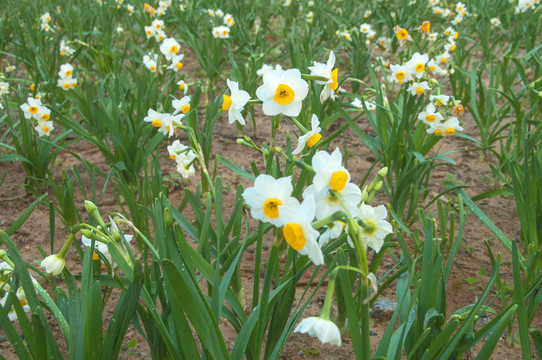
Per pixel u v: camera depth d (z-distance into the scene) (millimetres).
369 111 1433
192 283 790
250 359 874
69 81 1858
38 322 727
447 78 2416
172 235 807
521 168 1290
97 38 2756
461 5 2809
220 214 938
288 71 756
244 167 1708
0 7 3533
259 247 869
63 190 1268
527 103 2047
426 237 811
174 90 1981
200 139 1385
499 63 1934
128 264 814
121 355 988
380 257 982
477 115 1730
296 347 1002
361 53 2191
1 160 1427
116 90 1794
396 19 2678
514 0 3094
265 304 769
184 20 2875
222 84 2453
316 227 655
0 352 1007
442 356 789
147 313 844
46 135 1522
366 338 715
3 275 818
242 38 2668
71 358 751
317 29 2938
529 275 976
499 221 1401
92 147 1880
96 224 988
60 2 3426
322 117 1604
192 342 757
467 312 887
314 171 725
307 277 1180
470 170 1679
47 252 1297
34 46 2301
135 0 3502
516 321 1041
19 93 1846
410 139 1330
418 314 810
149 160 1746
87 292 744
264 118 2107
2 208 1499
